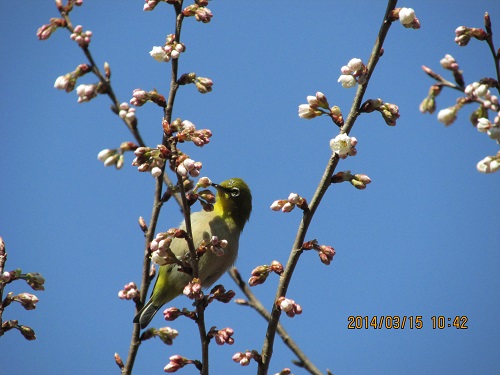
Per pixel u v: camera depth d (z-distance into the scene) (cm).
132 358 1059
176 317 982
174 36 970
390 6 916
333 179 943
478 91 799
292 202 941
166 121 909
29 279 998
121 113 905
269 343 953
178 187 1030
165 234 968
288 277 955
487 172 797
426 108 834
